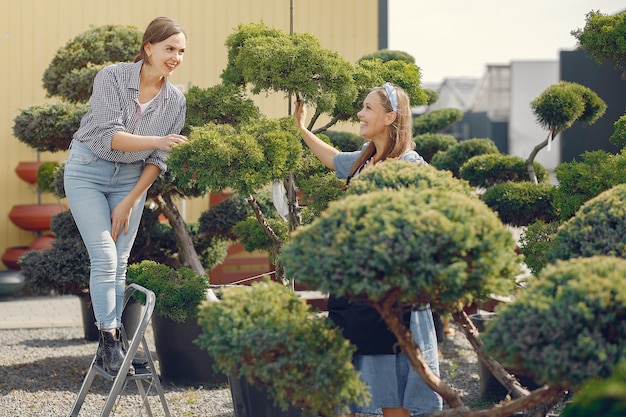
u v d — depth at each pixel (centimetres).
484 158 677
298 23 1087
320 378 280
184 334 572
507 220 614
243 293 293
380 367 357
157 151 434
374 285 259
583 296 245
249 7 1077
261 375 281
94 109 421
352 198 276
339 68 511
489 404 514
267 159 465
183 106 447
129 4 1055
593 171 519
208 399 551
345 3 1098
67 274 637
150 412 443
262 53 500
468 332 342
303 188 534
